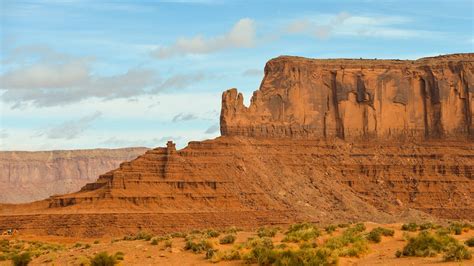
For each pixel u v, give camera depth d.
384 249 119.69
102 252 119.69
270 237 140.88
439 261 105.00
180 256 119.56
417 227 152.75
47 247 164.62
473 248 113.44
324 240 127.94
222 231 173.25
